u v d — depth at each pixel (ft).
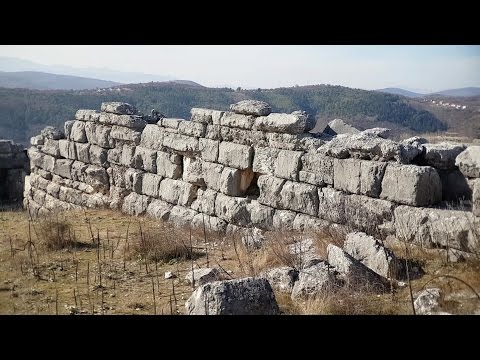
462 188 28.89
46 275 29.68
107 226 44.57
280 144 37.32
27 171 80.94
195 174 44.52
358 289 23.44
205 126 43.88
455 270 24.63
